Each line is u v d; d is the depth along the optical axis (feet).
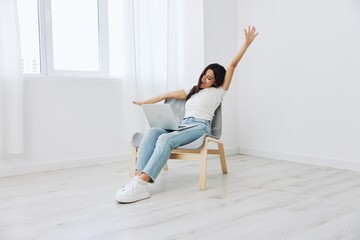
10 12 9.52
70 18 11.29
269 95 12.12
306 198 7.34
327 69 10.47
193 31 12.44
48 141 10.52
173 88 12.30
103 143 11.47
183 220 6.13
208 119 8.93
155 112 8.39
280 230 5.63
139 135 9.09
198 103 8.98
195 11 12.31
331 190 7.95
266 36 12.08
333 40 10.28
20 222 6.14
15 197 7.68
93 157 11.25
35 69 10.74
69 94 10.80
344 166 10.21
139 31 11.57
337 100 10.30
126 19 11.30
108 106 11.51
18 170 10.00
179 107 9.79
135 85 11.50
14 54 9.60
